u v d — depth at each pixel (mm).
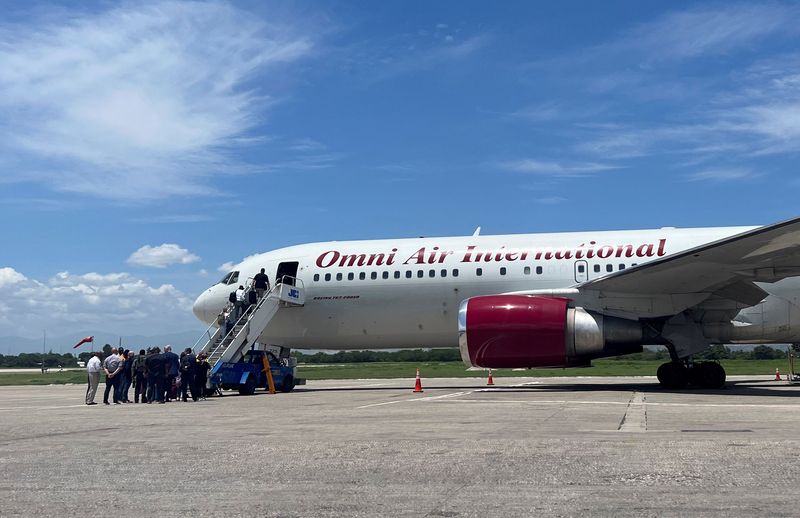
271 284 24641
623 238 21859
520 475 6961
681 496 5961
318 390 25109
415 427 11273
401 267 23203
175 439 10242
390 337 23641
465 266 22500
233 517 5586
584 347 19188
